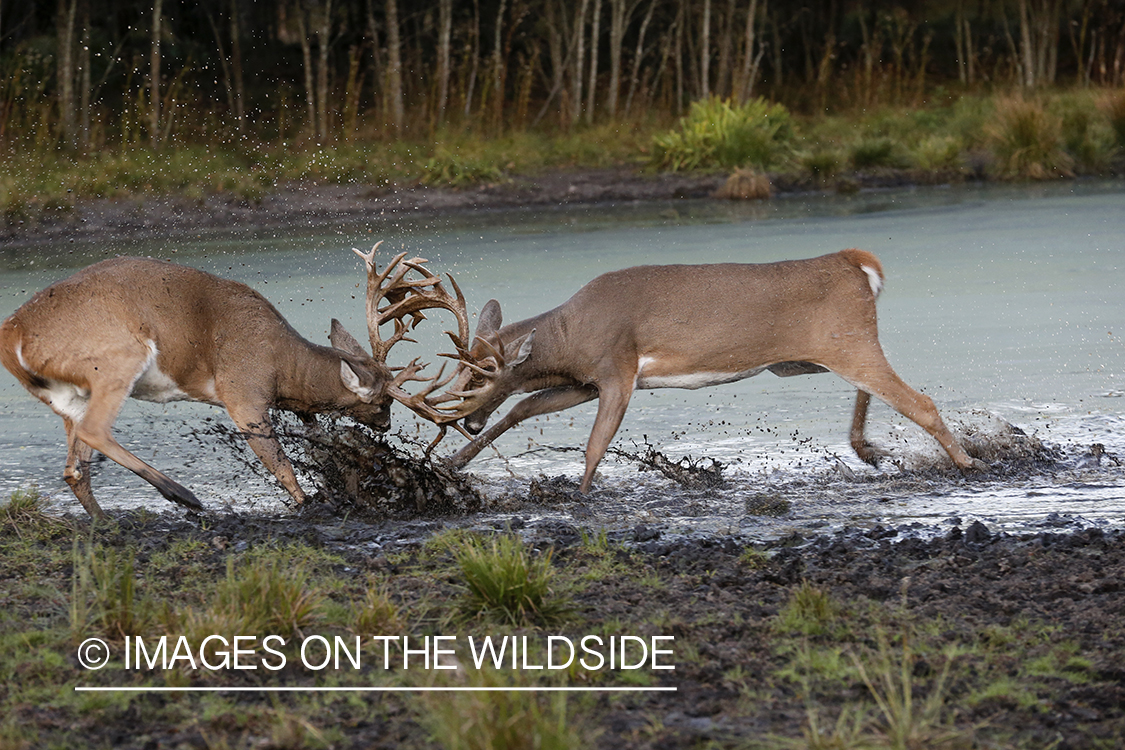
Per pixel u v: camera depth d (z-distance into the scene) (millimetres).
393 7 41438
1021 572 8289
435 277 11305
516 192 35438
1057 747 5703
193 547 9219
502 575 7664
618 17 46000
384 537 9820
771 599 7879
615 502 11219
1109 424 13242
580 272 22797
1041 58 52062
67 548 9281
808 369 12320
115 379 10039
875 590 7922
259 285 21953
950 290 20844
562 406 12000
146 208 30594
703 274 11641
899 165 38625
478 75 47344
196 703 6395
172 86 39094
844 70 53188
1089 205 30906
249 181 32812
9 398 15398
